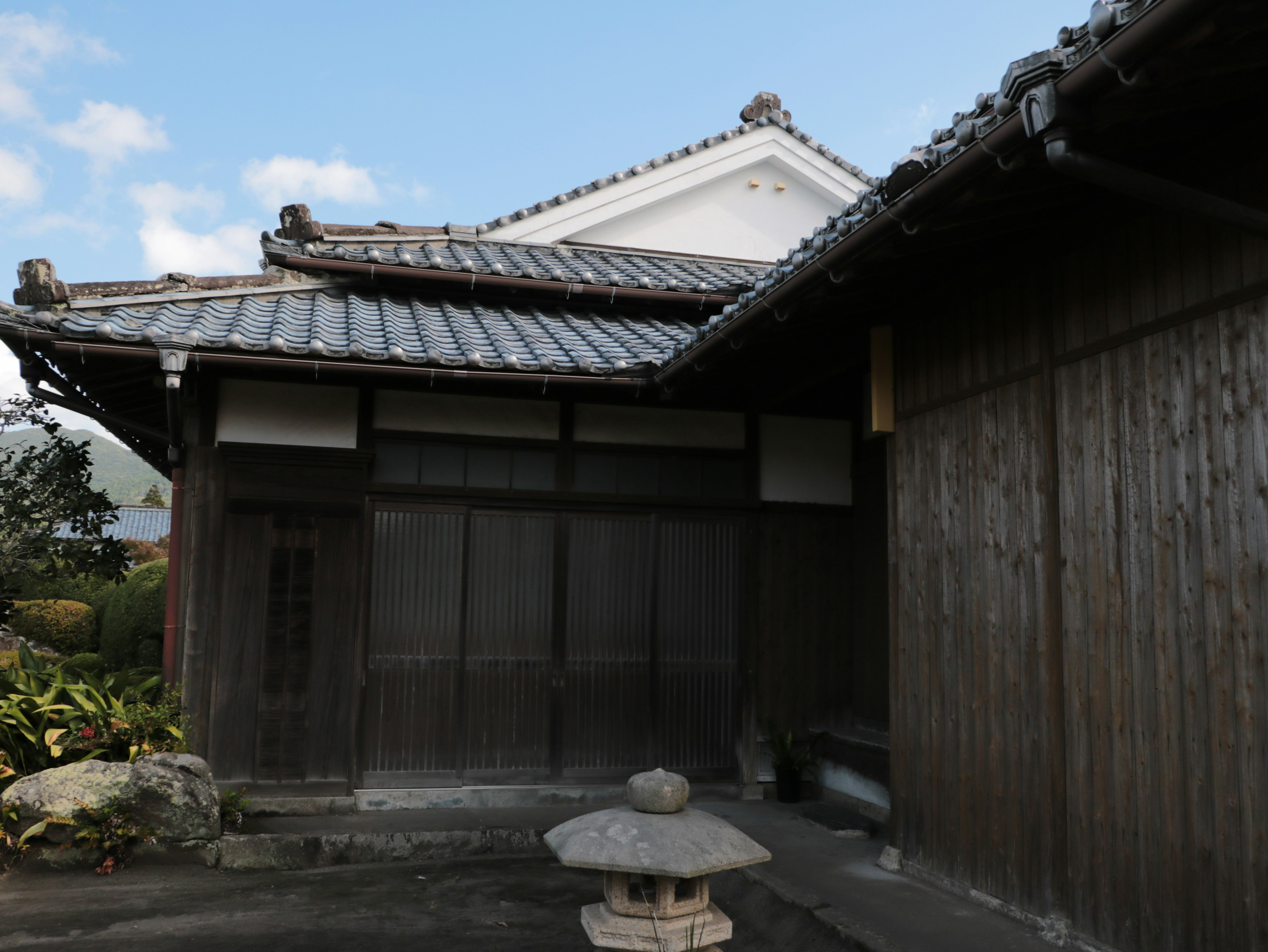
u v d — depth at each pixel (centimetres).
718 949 304
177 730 614
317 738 661
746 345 570
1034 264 439
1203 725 337
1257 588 317
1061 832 406
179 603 666
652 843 287
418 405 712
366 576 684
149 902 506
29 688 654
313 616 668
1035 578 432
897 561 551
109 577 870
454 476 715
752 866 542
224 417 669
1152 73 261
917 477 535
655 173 1039
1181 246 355
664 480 761
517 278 836
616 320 873
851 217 412
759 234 1093
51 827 549
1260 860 311
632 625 739
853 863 550
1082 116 281
